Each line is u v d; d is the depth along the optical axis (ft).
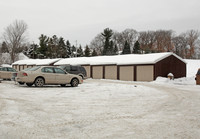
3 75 67.51
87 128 18.47
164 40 290.76
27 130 17.60
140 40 308.60
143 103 31.07
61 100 32.19
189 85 71.72
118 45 322.55
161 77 90.07
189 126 19.44
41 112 23.84
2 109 24.56
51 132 17.28
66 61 135.44
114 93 42.27
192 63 184.24
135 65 97.76
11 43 215.10
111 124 19.76
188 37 278.26
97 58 128.36
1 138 15.75
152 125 19.63
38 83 50.47
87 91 44.62
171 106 29.09
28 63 166.81
